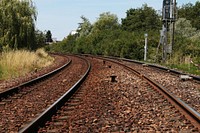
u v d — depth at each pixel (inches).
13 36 1358.3
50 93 534.9
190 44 1371.8
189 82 680.4
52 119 335.3
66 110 387.2
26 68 997.2
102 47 2463.1
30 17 1473.9
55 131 288.8
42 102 448.1
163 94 480.4
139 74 803.4
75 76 824.9
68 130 292.8
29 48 1441.9
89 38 3112.7
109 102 436.1
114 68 1071.6
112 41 2336.4
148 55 1642.5
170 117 346.3
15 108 403.9
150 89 563.2
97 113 365.7
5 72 853.2
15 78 794.8
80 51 3144.7
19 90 557.3
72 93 507.8
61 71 981.2
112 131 292.0
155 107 401.7
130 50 1785.2
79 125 313.3
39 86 631.2
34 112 378.3
